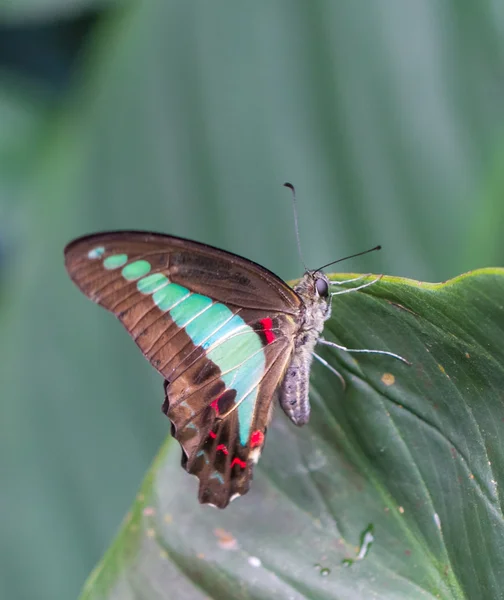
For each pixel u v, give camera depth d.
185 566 0.61
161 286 0.62
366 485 0.61
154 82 0.66
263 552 0.61
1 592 0.65
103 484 0.65
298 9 0.66
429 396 0.60
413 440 0.60
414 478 0.60
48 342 0.66
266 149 0.66
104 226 0.66
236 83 0.66
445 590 0.60
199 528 0.61
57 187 0.66
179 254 0.62
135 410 0.66
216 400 0.62
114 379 0.66
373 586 0.60
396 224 0.66
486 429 0.59
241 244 0.66
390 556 0.60
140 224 0.66
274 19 0.66
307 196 0.66
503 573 0.59
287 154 0.66
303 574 0.61
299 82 0.66
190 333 0.62
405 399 0.60
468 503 0.60
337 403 0.61
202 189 0.66
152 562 0.61
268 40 0.66
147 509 0.61
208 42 0.66
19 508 0.65
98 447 0.66
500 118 0.65
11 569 0.65
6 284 0.67
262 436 0.62
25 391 0.66
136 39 0.67
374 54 0.66
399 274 0.65
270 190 0.66
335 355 0.61
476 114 0.65
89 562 0.65
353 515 0.61
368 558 0.61
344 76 0.66
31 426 0.66
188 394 0.62
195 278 0.62
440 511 0.60
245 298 0.62
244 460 0.62
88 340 0.66
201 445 0.62
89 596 0.61
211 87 0.66
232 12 0.67
